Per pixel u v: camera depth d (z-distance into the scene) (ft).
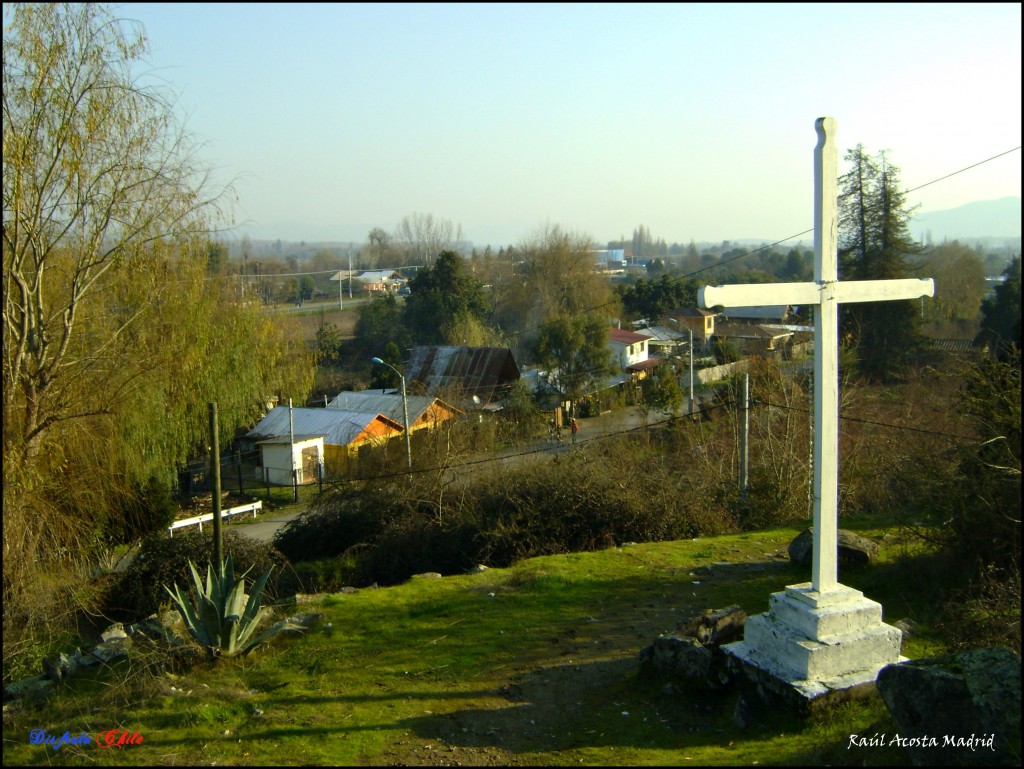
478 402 104.94
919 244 108.58
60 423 42.55
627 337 143.43
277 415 105.60
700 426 85.05
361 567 50.93
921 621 25.31
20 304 41.01
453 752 17.74
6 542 33.83
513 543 48.06
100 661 26.48
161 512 59.88
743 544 41.50
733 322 150.00
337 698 21.25
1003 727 13.98
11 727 19.70
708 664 20.26
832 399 19.07
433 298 145.69
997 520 26.32
